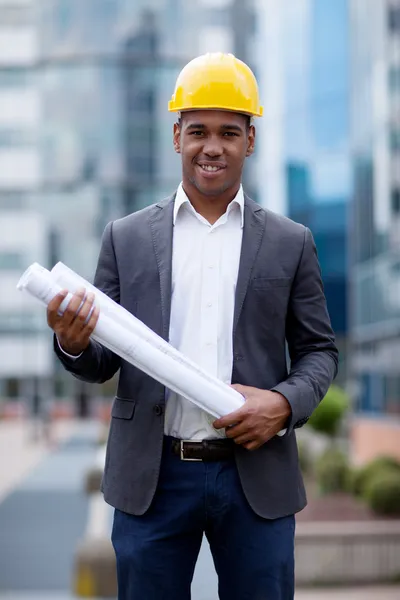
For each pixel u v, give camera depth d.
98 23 46.28
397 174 16.94
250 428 2.66
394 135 17.03
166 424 2.80
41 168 47.84
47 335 50.47
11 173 48.00
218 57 2.75
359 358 20.67
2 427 45.09
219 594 2.89
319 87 30.52
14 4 47.12
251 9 43.28
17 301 49.97
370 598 8.40
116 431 2.86
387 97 17.25
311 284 2.88
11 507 15.29
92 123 46.81
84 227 47.81
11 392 50.50
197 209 2.86
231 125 2.74
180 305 2.81
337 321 31.98
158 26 45.62
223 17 44.25
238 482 2.79
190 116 2.75
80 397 50.28
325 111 30.58
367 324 19.69
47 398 50.34
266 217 2.89
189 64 2.79
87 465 23.73
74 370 2.75
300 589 8.88
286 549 2.82
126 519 2.84
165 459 2.80
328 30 30.19
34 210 48.38
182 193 2.86
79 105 46.81
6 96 47.25
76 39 46.53
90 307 2.59
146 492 2.78
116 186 46.78
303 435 21.52
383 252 17.92
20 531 12.76
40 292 2.59
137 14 45.84
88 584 8.45
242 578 2.82
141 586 2.82
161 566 2.80
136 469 2.79
